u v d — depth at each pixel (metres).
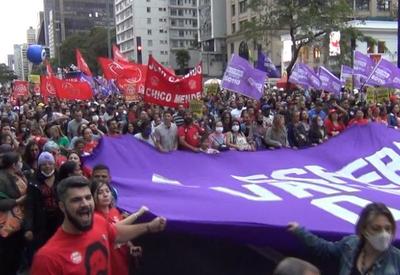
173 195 4.46
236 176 5.25
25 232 5.60
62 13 153.62
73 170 5.50
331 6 32.16
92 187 4.17
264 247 4.12
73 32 154.50
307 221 3.85
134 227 3.70
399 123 14.72
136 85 21.25
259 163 5.49
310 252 3.86
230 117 12.59
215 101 25.67
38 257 3.28
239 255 4.24
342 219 3.92
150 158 5.45
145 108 17.34
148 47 144.25
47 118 17.22
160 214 3.89
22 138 12.45
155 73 12.85
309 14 31.86
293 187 4.70
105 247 3.48
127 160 5.41
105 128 14.26
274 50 60.88
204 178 5.18
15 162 6.10
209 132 11.86
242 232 3.75
